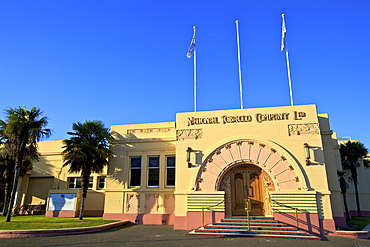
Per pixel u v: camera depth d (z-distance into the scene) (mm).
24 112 19312
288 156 17297
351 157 30516
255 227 15383
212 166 18188
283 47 20562
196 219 17391
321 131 18406
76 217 22297
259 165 17609
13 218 21109
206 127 19000
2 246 12016
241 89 20047
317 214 16031
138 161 22156
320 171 16812
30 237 14164
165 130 22328
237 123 18641
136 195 21203
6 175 23266
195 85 20734
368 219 25062
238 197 17906
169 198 20688
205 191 17766
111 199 21453
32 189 27156
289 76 19688
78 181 26438
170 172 21422
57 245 12258
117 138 22719
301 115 18016
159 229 17469
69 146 21172
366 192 31969
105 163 21812
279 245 12125
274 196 16812
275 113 18375
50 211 22750
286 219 16312
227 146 18297
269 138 17953
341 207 17188
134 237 14234
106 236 14555
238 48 21344
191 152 18672
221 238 13742
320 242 13008
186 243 12609
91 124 21547
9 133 18938
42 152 27562
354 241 13500
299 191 16578
